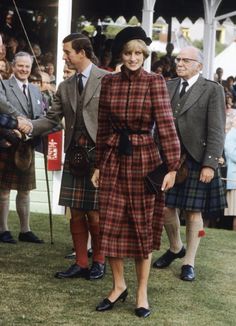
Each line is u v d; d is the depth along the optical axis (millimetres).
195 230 12773
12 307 10742
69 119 12297
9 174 14469
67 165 12289
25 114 14469
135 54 10539
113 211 10703
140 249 10648
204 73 28422
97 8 30375
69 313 10633
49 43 22844
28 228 14805
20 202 14680
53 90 19078
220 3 30453
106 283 12094
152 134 11047
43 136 13734
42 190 18672
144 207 10695
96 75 12234
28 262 13094
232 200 19469
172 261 13422
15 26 22625
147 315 10680
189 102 12680
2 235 14570
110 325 10250
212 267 13633
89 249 13820
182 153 12703
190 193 12695
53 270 12648
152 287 12094
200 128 12695
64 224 16766
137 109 10648
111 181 10750
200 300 11609
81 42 12188
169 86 12930
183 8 32094
